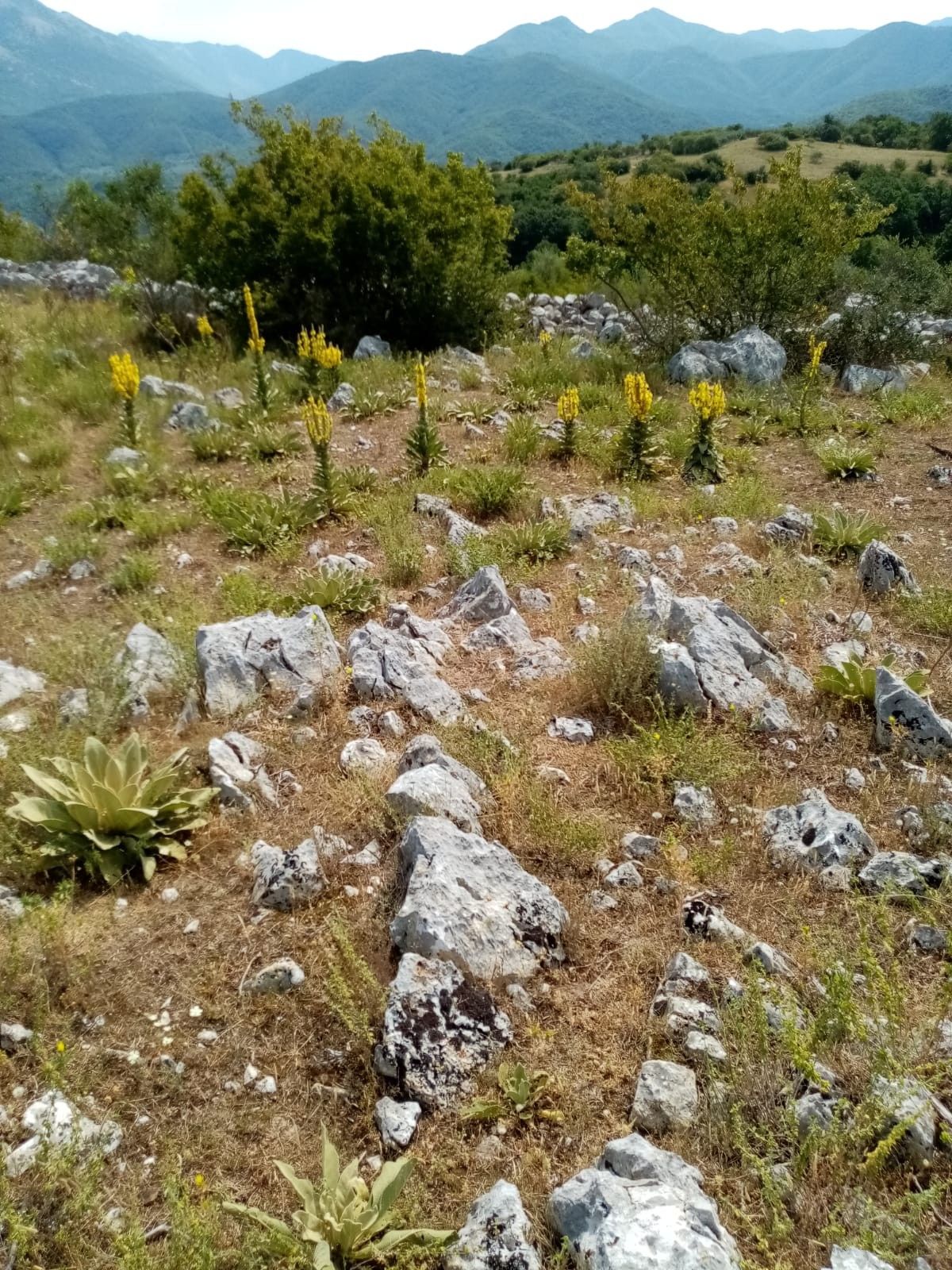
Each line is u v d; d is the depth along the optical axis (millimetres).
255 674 5164
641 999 3312
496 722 5000
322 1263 2359
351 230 15055
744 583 6512
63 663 5488
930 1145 2654
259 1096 2969
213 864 3986
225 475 9453
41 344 13469
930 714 4703
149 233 20641
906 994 3133
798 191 13242
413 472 9258
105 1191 2648
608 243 14562
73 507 8602
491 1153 2783
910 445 10250
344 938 3346
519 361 14086
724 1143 2742
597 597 6562
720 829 4199
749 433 10617
